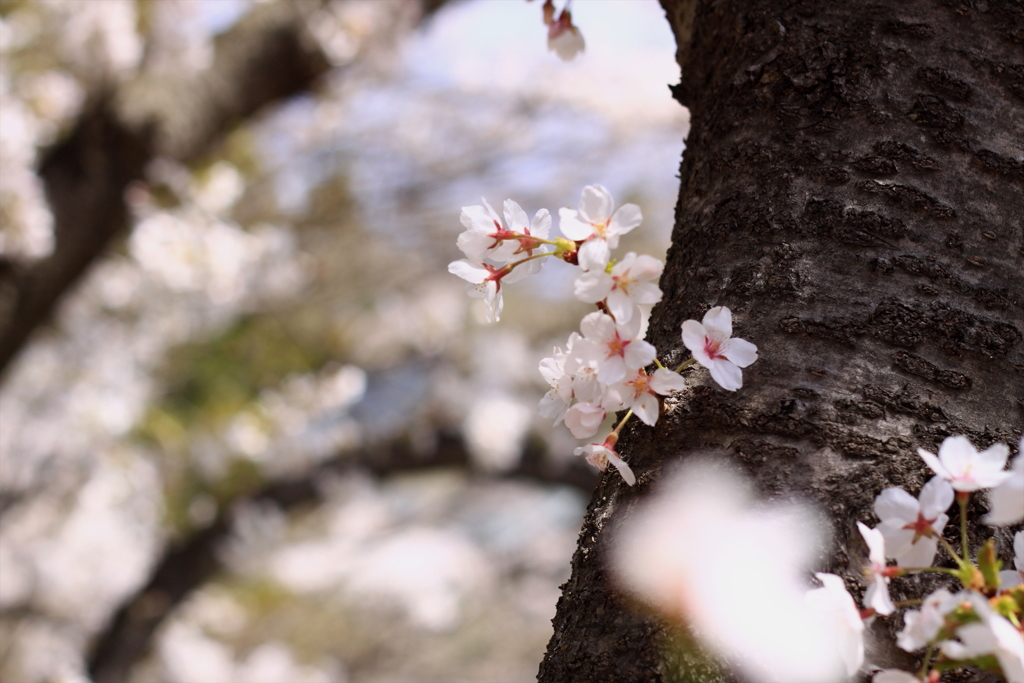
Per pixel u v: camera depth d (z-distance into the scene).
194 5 3.61
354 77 5.85
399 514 9.60
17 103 2.92
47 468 4.80
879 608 0.59
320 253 6.60
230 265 4.91
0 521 4.75
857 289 0.79
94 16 3.18
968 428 0.74
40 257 2.81
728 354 0.73
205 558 5.41
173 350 5.68
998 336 0.78
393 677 9.03
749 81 0.90
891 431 0.74
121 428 5.02
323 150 6.68
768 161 0.86
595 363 0.72
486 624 9.21
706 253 0.86
